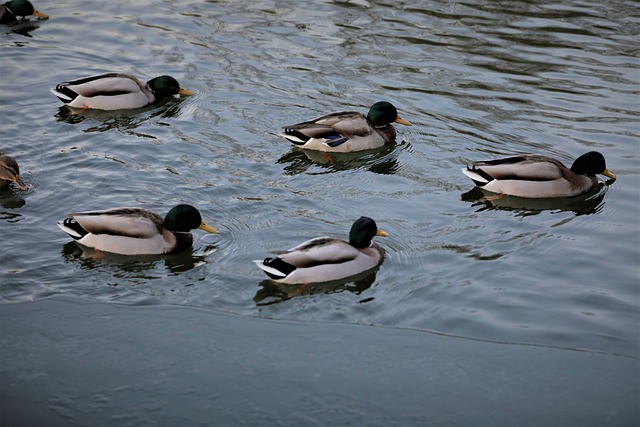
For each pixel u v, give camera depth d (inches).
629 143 665.0
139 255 510.6
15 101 717.3
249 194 583.8
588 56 807.1
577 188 604.7
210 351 427.8
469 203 586.6
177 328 444.1
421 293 477.7
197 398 397.7
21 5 875.4
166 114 707.4
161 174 605.9
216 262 505.0
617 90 743.1
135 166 616.1
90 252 511.8
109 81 713.6
